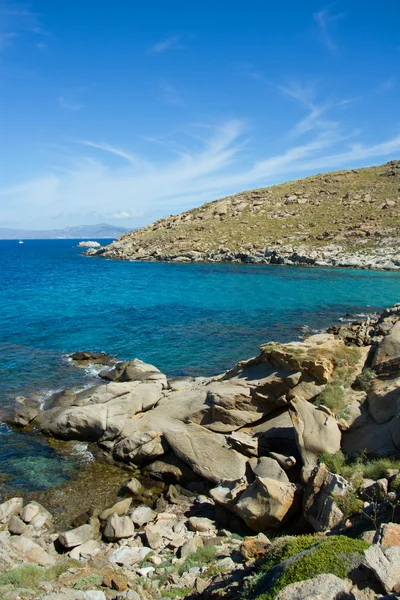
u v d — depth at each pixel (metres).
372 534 7.61
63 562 11.17
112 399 20.64
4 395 23.36
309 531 11.12
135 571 10.68
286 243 91.50
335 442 13.78
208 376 26.06
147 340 34.06
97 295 55.22
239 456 15.84
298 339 33.22
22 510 13.65
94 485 15.77
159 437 17.50
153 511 14.23
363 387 17.06
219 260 91.75
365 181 122.12
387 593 5.84
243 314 42.78
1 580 9.52
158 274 76.25
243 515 11.95
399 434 13.09
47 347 32.50
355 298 49.78
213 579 8.93
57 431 19.14
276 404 17.38
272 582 6.72
